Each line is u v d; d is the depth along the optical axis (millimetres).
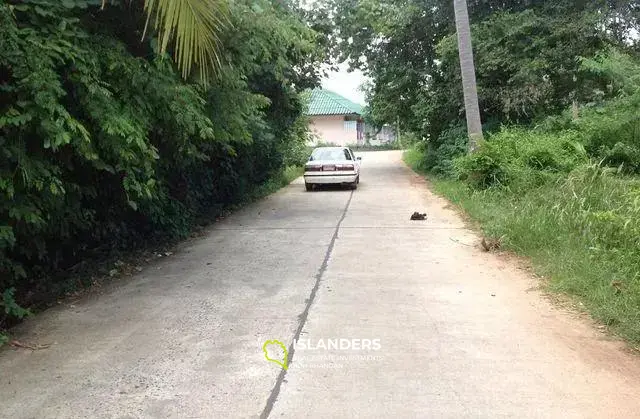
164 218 9203
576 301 5852
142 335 5121
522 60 16969
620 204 8508
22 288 6578
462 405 3727
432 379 4117
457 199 13227
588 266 6398
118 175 7352
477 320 5383
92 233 7727
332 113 51000
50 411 3734
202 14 4980
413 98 23266
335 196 16156
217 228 10930
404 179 21422
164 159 8508
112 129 5707
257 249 8844
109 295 6457
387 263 7730
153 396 3926
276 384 4078
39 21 5465
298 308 5805
